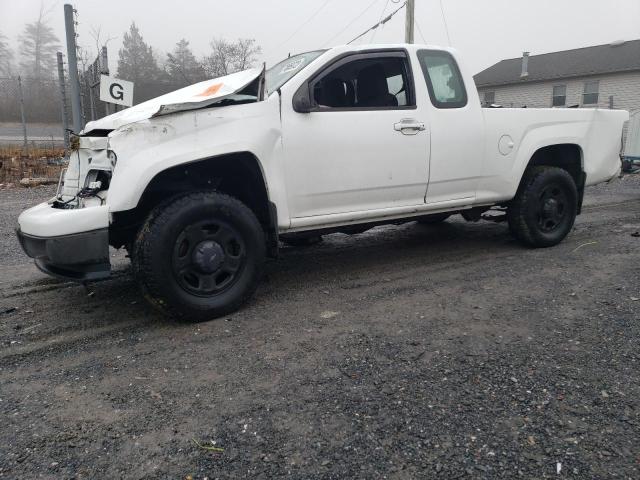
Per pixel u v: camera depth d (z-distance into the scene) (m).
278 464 2.04
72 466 2.05
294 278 4.54
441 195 4.55
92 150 3.58
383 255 5.27
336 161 3.91
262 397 2.53
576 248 5.25
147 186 3.34
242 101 3.59
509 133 4.82
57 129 33.38
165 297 3.30
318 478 1.96
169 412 2.42
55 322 3.59
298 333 3.29
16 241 6.12
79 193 3.46
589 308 3.54
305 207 3.88
